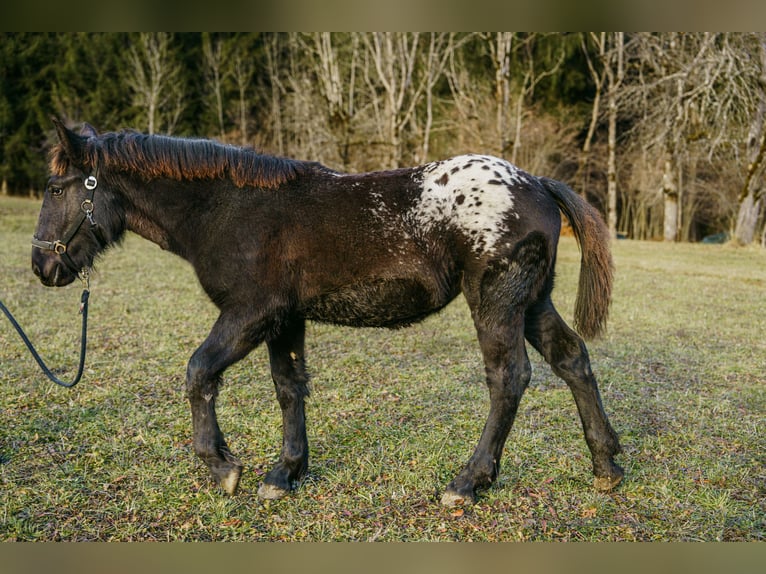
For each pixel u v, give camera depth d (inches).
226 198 128.9
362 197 127.4
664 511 126.2
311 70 1184.8
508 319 123.4
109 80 1219.2
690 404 189.8
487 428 127.3
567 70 1090.7
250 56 1320.1
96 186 132.2
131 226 137.5
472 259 122.4
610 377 216.5
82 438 160.6
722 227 1084.5
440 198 124.8
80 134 145.2
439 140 1138.0
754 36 698.2
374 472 142.0
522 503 129.6
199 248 129.5
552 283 134.0
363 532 119.1
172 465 146.1
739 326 306.7
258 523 123.2
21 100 1200.8
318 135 1007.6
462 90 1051.3
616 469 133.6
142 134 135.0
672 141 808.3
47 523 121.0
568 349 132.9
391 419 176.7
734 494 132.9
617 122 1079.6
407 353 249.1
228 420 174.4
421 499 130.6
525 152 1031.6
